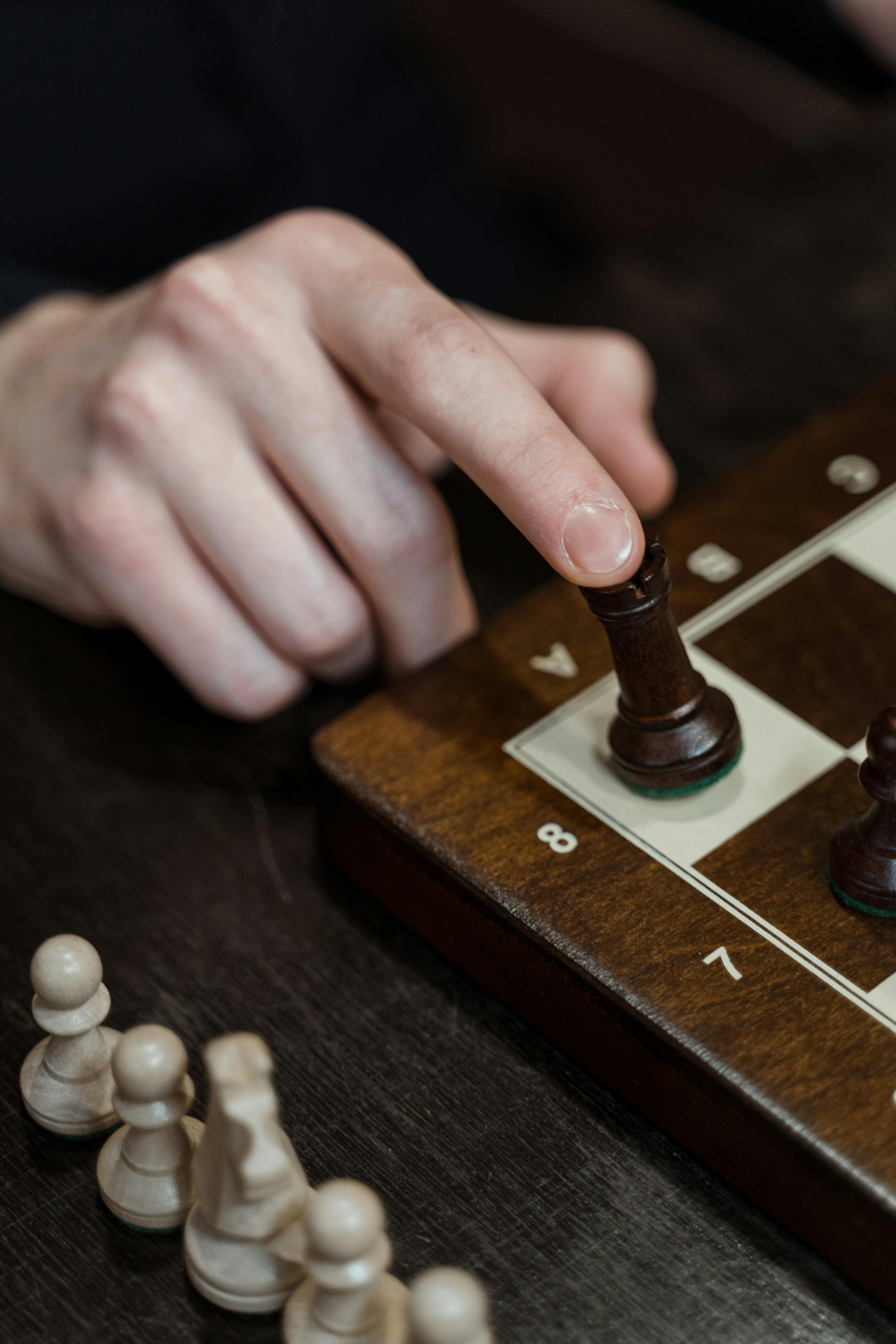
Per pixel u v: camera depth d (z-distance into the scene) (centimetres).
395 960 56
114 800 60
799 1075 50
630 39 93
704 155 94
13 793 60
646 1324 49
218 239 98
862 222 75
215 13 95
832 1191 49
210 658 61
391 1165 52
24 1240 51
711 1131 51
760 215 76
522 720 57
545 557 54
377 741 57
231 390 61
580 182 101
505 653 59
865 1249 49
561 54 96
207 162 95
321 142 101
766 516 62
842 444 64
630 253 75
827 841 54
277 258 61
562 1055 54
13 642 65
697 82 92
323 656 61
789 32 90
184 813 60
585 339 68
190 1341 49
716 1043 51
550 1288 50
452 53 102
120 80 94
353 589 61
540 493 54
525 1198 51
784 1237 51
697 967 52
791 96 90
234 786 60
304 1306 49
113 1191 51
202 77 96
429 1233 51
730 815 55
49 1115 52
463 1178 52
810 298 72
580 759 56
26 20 91
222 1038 47
